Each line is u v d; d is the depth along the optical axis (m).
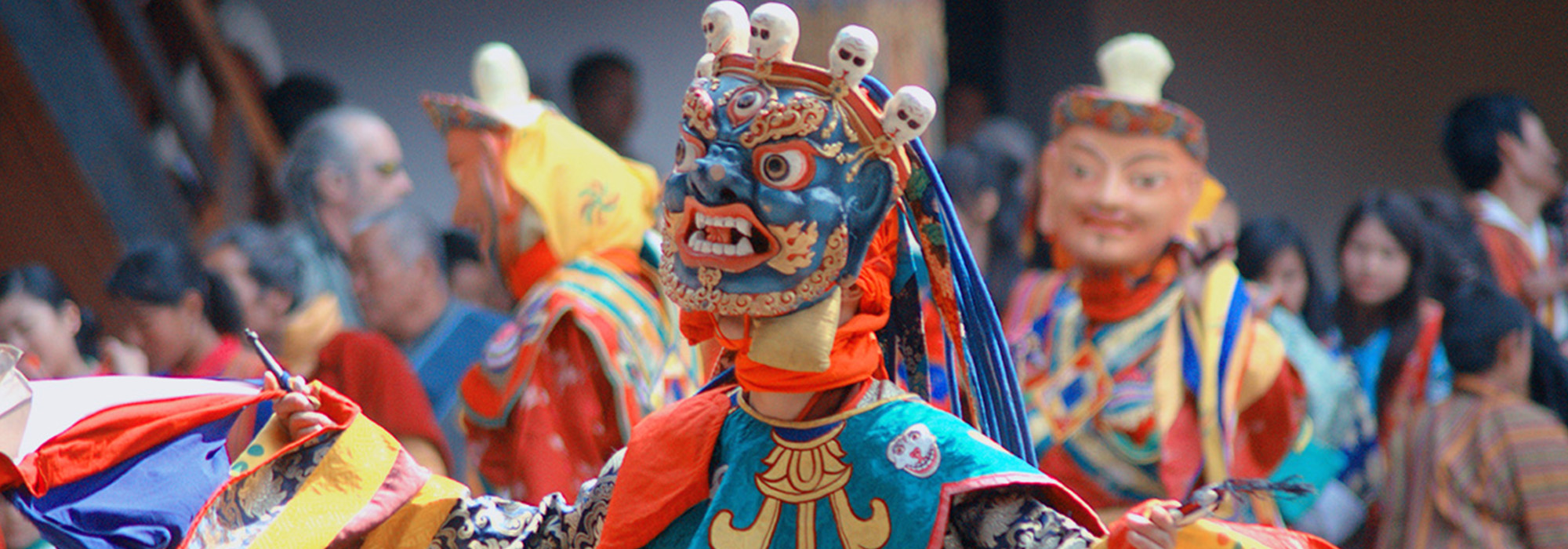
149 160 22.91
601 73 26.78
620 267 13.18
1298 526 15.12
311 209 17.61
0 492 7.87
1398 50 29.83
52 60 21.16
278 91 29.30
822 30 40.09
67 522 7.85
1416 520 15.69
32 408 7.98
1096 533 6.62
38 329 13.95
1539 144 20.80
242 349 14.49
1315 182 29.61
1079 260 13.71
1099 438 13.32
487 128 13.41
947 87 29.66
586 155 13.52
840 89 6.81
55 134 21.17
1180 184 13.48
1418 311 18.52
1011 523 6.75
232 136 27.55
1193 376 13.16
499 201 13.30
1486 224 20.42
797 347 6.85
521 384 12.54
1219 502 6.14
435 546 7.93
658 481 7.41
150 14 27.58
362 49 36.81
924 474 6.83
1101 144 13.49
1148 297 13.58
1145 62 13.57
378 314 16.55
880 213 6.91
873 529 6.83
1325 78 29.70
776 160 6.75
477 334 16.88
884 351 7.75
